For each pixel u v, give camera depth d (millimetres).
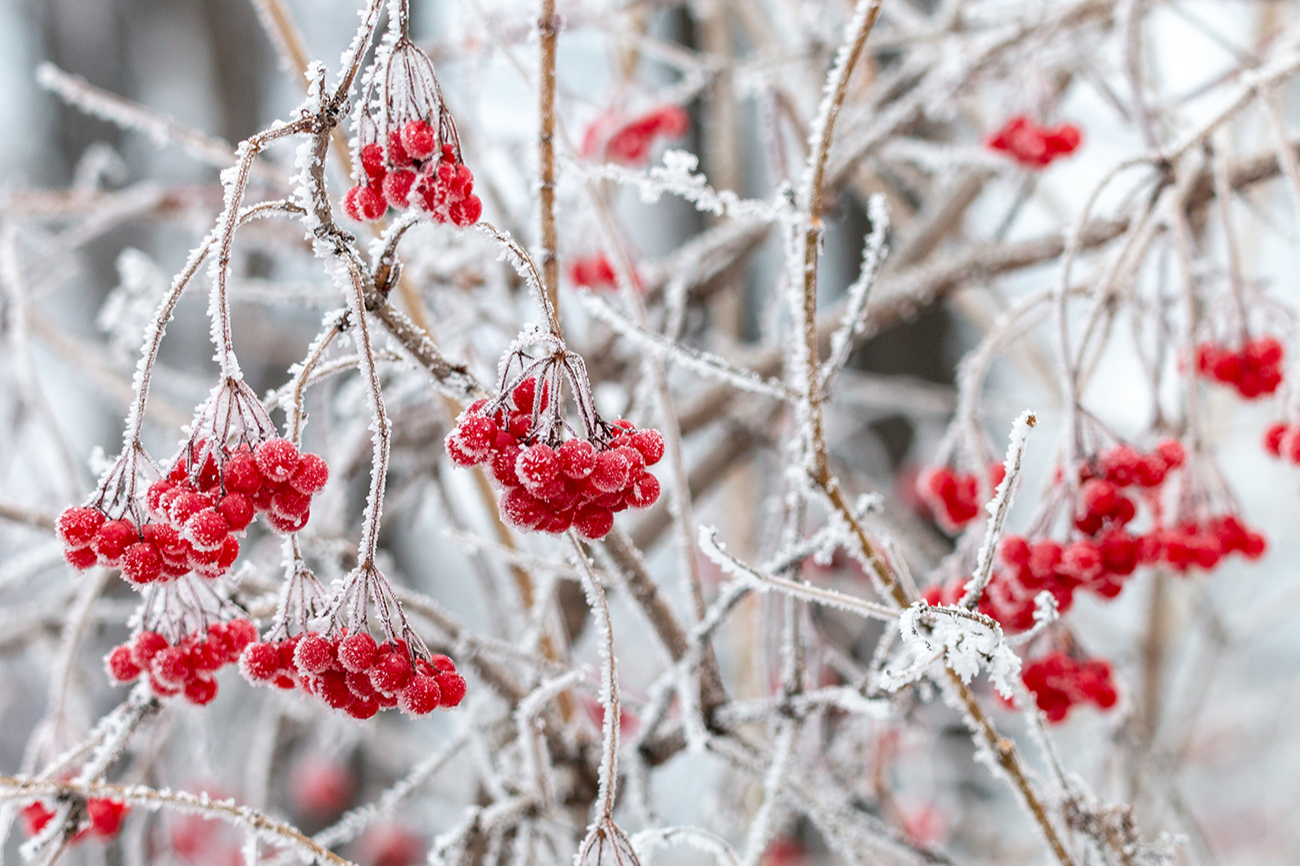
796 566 1100
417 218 991
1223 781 2693
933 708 1967
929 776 1996
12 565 1168
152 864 1485
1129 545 1096
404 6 989
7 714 2510
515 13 1556
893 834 1125
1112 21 1512
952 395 2008
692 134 2527
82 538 978
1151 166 1137
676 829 1048
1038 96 1420
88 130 3256
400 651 990
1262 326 1229
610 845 1013
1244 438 2363
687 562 1144
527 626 1199
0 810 1074
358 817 1140
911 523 1778
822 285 2879
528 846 1134
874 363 2725
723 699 1138
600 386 1719
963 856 2334
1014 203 1565
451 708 993
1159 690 1868
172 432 1674
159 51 3244
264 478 975
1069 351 1112
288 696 1159
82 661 1536
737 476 2098
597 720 1411
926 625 1048
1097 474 1104
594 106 1669
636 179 1082
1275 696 2371
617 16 1717
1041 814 1068
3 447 1476
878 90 1720
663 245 3031
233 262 1904
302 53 1153
